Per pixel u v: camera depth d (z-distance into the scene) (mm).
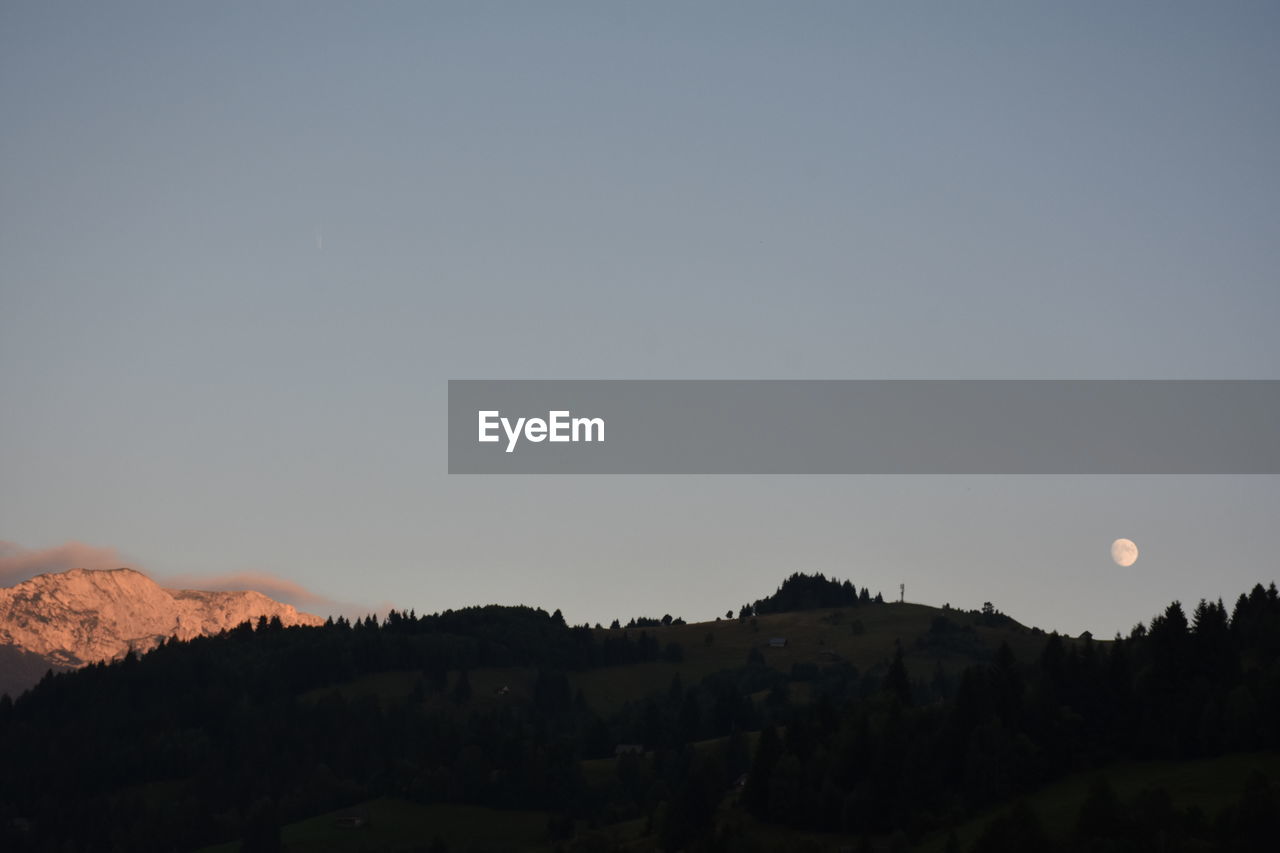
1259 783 144875
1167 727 183625
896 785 185000
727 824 181625
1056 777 183625
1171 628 198250
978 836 153750
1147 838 143625
